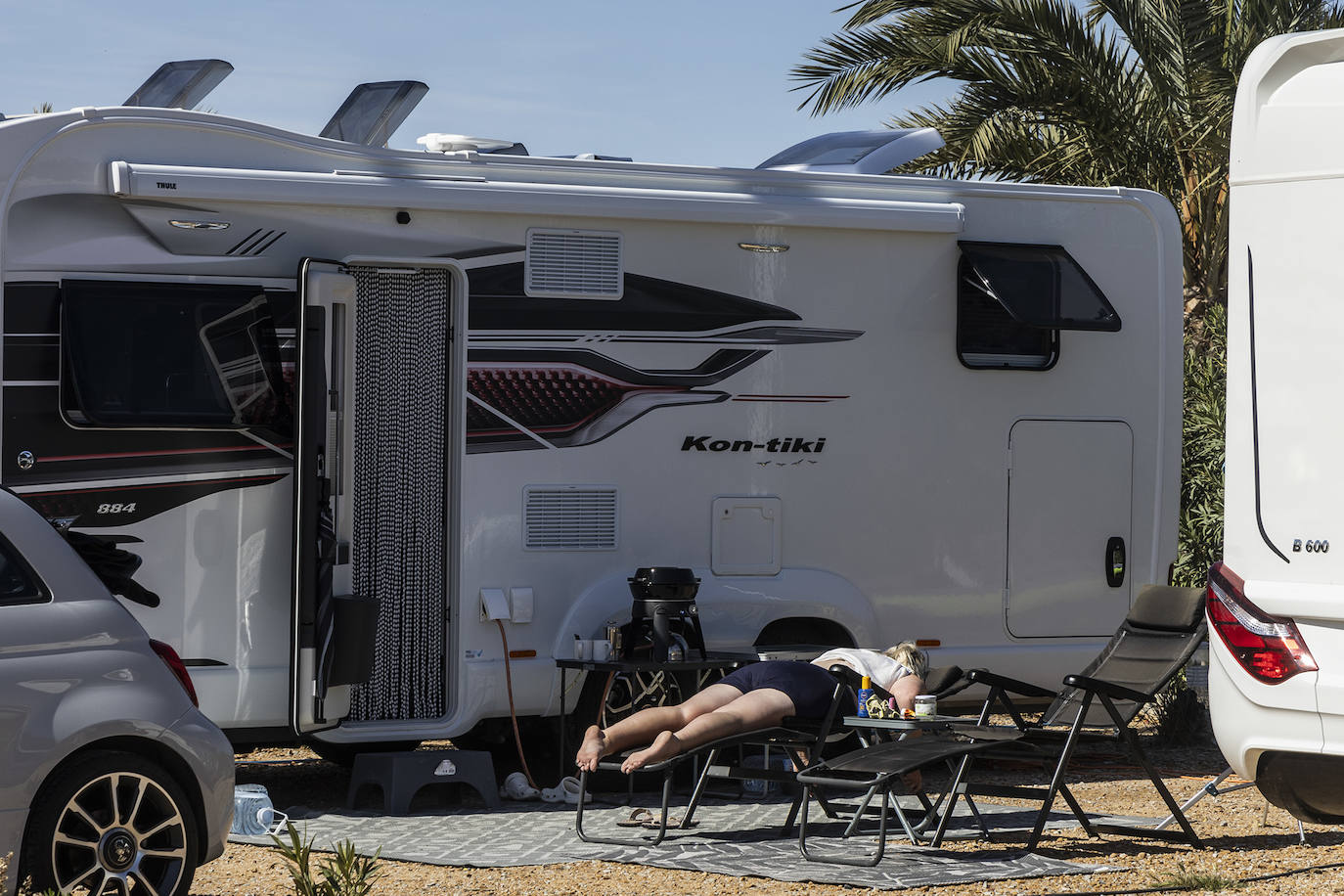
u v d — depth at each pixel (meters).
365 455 16.98
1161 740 21.28
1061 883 13.16
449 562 17.23
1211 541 29.80
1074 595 19.59
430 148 18.33
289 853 10.45
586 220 17.64
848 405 18.69
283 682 16.34
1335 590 13.39
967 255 18.97
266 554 16.31
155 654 11.80
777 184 18.53
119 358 15.71
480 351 17.25
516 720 17.81
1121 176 32.94
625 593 17.75
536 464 17.47
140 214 15.87
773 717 15.68
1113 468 19.81
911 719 15.22
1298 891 12.84
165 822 11.55
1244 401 14.08
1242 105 14.20
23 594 11.29
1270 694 13.63
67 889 11.09
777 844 14.73
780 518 18.36
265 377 16.28
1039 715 20.42
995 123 32.81
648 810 16.09
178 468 15.96
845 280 18.69
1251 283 14.07
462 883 13.16
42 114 15.70
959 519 19.09
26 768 10.88
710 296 18.12
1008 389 19.34
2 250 15.28
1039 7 31.94
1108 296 19.91
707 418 18.11
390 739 16.92
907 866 13.73
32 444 15.40
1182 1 32.28
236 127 16.41
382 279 17.08
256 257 16.34
